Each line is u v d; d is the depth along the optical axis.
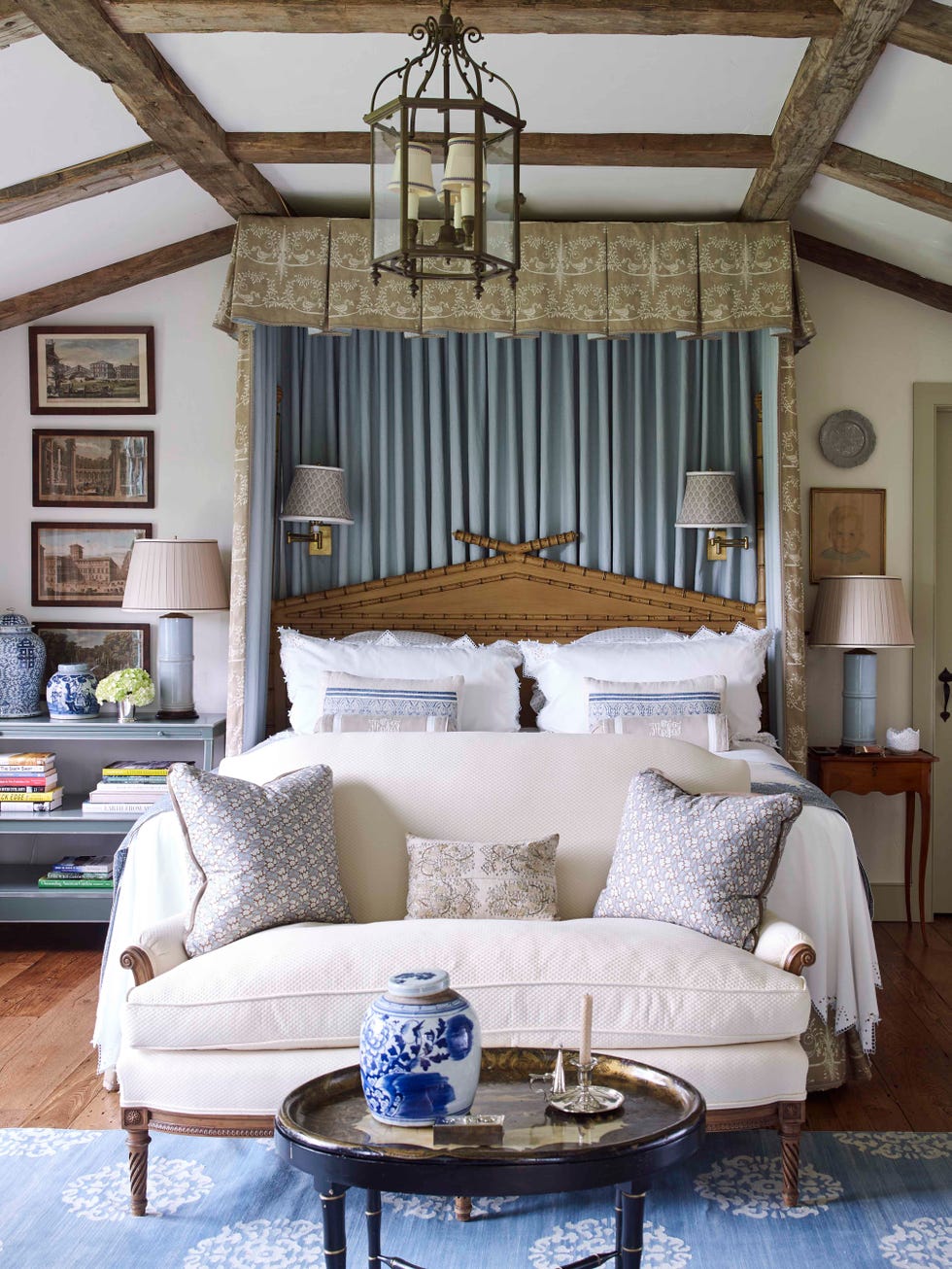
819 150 3.84
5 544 5.18
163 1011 2.54
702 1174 2.78
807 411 5.14
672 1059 2.54
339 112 3.79
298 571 5.08
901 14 2.92
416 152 2.28
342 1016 2.54
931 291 4.97
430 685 4.30
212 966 2.61
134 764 4.73
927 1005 3.97
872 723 4.90
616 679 4.45
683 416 5.03
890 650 5.16
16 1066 3.37
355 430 5.07
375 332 5.05
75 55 3.15
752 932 2.79
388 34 3.28
